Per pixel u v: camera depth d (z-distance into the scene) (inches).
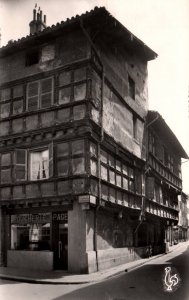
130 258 797.2
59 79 662.5
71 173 615.8
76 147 620.7
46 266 621.0
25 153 663.1
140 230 928.9
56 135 641.0
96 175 634.2
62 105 641.6
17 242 669.9
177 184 1316.4
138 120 896.9
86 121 611.8
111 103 727.7
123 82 810.2
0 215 681.0
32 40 687.7
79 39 658.8
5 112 708.7
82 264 586.6
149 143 962.7
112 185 697.0
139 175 877.2
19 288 472.7
